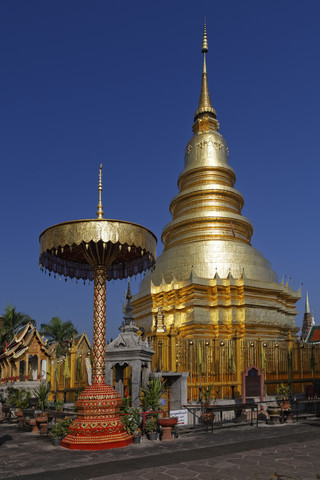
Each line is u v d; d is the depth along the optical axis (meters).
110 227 17.69
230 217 42.00
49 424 23.23
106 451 16.08
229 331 35.28
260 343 28.66
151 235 19.34
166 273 39.66
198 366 26.36
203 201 43.56
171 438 18.67
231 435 19.81
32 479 12.22
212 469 13.25
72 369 27.47
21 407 24.20
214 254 38.72
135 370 21.22
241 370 27.36
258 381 26.14
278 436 19.52
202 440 18.47
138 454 15.50
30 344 29.98
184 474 12.65
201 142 46.19
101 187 19.91
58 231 17.83
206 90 50.47
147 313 37.78
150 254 19.38
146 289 38.69
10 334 53.81
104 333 18.92
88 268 22.19
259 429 21.84
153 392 20.77
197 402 24.59
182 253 39.78
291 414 24.62
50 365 29.91
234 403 25.44
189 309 36.12
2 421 25.75
